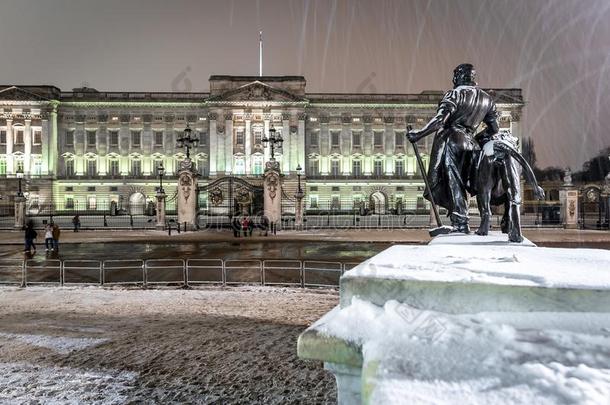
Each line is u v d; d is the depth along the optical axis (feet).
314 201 269.64
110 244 91.76
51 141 261.44
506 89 269.64
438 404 5.34
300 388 18.71
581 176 290.15
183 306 35.53
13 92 257.34
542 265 9.68
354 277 8.13
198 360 22.21
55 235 81.87
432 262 10.11
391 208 247.50
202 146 269.23
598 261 10.71
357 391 7.13
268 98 261.44
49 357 22.82
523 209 191.21
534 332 6.55
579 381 5.42
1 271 56.70
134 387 18.95
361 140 273.75
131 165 268.82
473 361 6.01
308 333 7.13
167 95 268.21
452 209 23.08
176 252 77.51
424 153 271.08
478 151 22.22
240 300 37.86
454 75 23.90
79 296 40.24
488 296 7.43
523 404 5.23
